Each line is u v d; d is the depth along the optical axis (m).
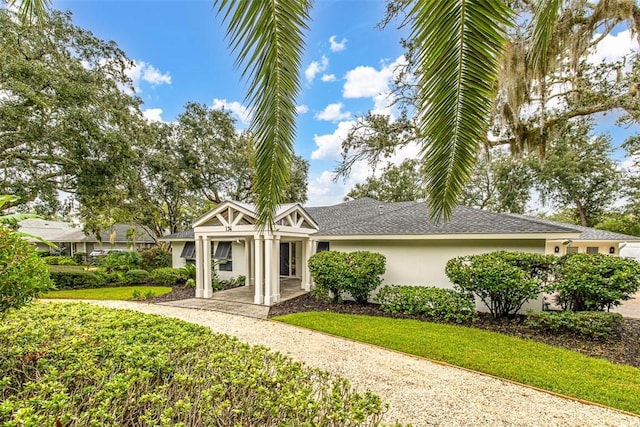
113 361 2.96
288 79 2.10
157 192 20.00
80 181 12.62
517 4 4.82
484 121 2.23
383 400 4.09
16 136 11.02
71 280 13.64
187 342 3.60
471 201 23.03
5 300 3.68
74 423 2.03
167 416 2.00
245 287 13.84
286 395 2.35
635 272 6.36
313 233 10.88
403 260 9.73
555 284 6.98
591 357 5.44
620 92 7.90
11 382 2.88
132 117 15.03
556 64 6.60
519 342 6.14
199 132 21.23
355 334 6.75
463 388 4.41
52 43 11.92
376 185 26.09
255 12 1.77
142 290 12.95
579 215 21.75
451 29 1.88
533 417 3.73
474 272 7.47
